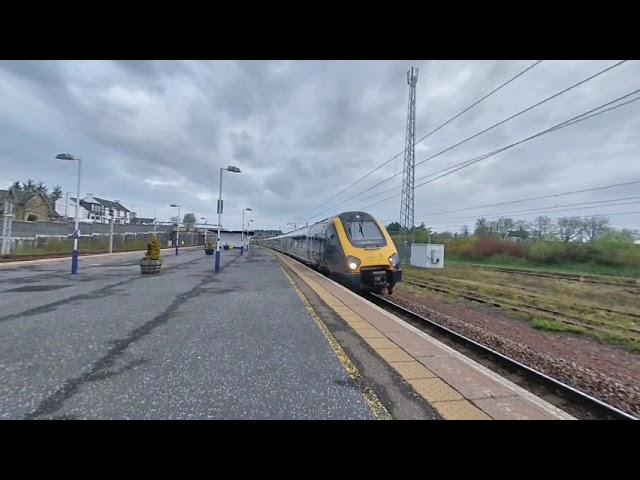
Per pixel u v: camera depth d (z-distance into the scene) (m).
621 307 12.06
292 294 9.28
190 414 2.81
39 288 10.02
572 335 8.02
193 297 8.69
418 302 11.61
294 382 3.48
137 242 39.22
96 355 4.26
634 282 18.97
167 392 3.21
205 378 3.57
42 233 26.12
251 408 2.93
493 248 36.03
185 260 24.48
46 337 5.03
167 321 6.10
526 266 31.64
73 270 14.24
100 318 6.29
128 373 3.68
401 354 4.40
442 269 26.31
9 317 6.32
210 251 33.66
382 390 3.30
